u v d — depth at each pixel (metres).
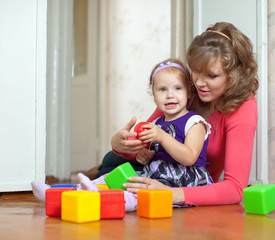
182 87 1.39
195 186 1.29
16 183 1.64
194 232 0.89
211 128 1.44
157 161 1.37
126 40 3.65
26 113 1.68
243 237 0.85
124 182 1.23
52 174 3.09
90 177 3.18
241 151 1.31
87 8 4.04
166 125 1.38
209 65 1.28
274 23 2.09
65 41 3.11
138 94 3.53
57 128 3.11
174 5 2.54
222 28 1.36
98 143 3.90
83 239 0.80
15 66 1.67
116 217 1.04
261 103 2.02
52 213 1.07
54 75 3.11
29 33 1.69
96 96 3.94
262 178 2.01
